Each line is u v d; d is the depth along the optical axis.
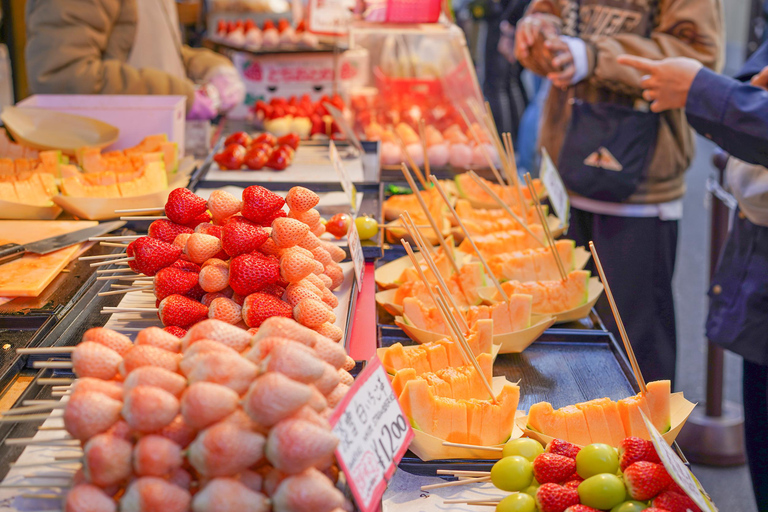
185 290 1.40
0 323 1.48
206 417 0.91
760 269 2.24
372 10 3.66
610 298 1.40
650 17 2.85
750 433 2.44
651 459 1.15
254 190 1.44
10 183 2.14
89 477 0.92
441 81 3.52
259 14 5.00
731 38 10.36
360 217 2.09
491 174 2.99
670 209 3.00
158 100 2.77
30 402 1.09
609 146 2.87
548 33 2.99
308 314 1.31
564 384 1.63
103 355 1.05
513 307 1.76
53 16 2.70
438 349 1.56
